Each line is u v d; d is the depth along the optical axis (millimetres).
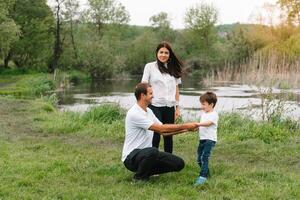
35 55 63688
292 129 12461
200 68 75500
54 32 68375
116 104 15258
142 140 7172
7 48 50406
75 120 14109
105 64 64688
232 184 7020
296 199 6332
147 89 7125
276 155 9438
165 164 7109
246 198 6344
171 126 7035
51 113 16875
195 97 32219
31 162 8492
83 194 6445
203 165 7223
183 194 6555
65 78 52500
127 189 6734
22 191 6637
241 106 24297
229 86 40406
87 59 64562
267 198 6352
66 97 34188
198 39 89812
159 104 8047
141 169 7020
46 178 7344
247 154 9625
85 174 7676
